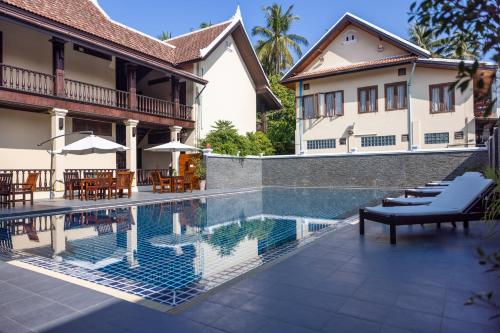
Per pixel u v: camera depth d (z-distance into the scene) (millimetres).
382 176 17016
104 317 2898
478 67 1237
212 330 2633
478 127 18859
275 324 2707
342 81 20906
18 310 3055
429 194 8914
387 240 5598
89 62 15711
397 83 19219
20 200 10359
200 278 4117
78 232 7211
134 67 15375
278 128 27625
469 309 2906
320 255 4719
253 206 11422
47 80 13938
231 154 18266
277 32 32406
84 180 11883
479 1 1262
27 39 13430
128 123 15164
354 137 20438
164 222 8453
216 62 20891
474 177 6211
